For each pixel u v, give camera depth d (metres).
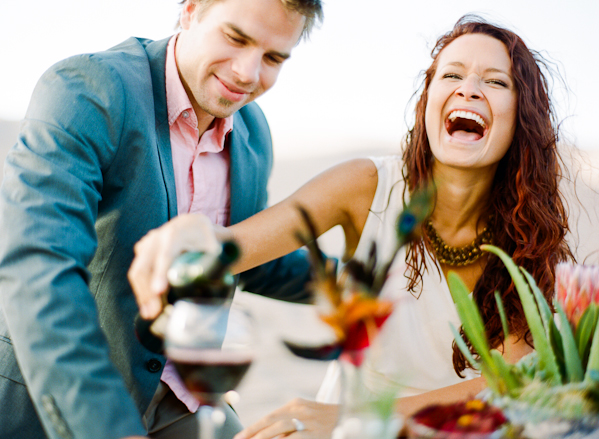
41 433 1.27
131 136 1.36
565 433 0.71
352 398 0.73
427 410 0.75
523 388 0.76
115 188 1.38
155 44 1.54
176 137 1.52
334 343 0.73
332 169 1.70
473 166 1.45
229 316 0.84
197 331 0.78
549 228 1.52
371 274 0.72
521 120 1.48
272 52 1.38
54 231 1.12
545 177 1.53
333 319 0.71
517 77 1.45
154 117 1.43
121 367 1.38
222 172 1.60
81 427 0.95
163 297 0.96
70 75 1.34
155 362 1.37
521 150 1.49
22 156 1.22
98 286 1.39
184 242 1.03
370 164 1.72
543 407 0.71
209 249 1.04
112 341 1.38
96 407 0.96
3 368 1.27
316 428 1.01
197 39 1.38
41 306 1.03
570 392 0.72
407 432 0.85
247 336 0.81
